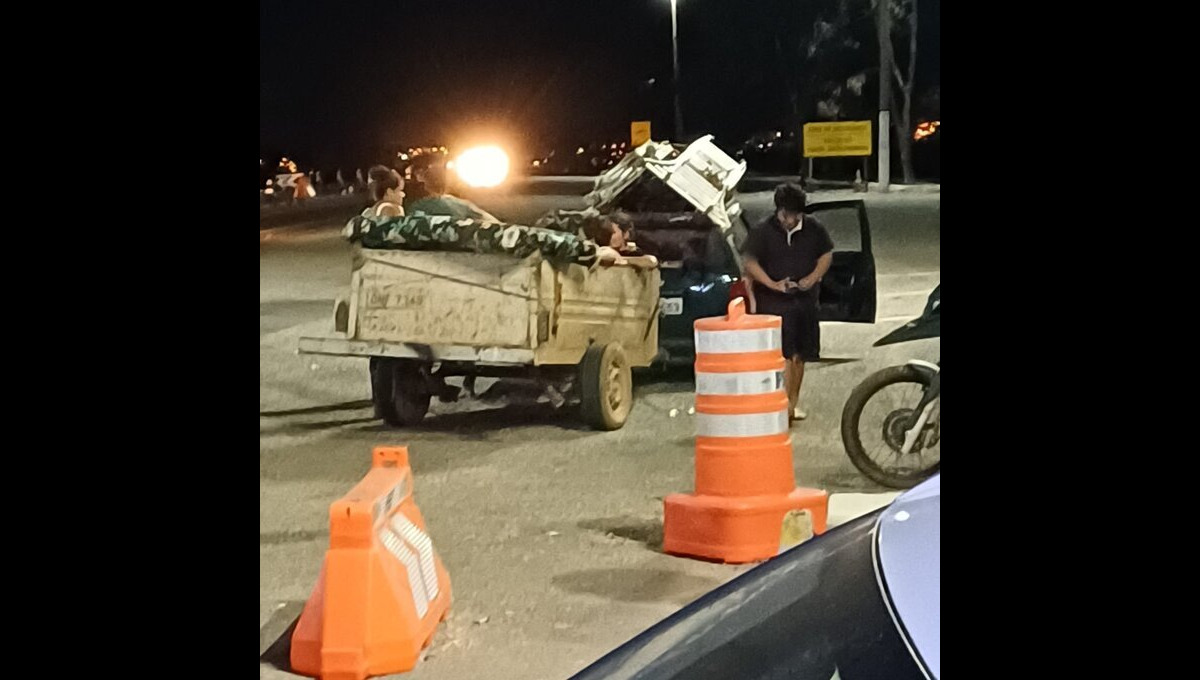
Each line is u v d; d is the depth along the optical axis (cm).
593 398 888
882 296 1362
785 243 925
